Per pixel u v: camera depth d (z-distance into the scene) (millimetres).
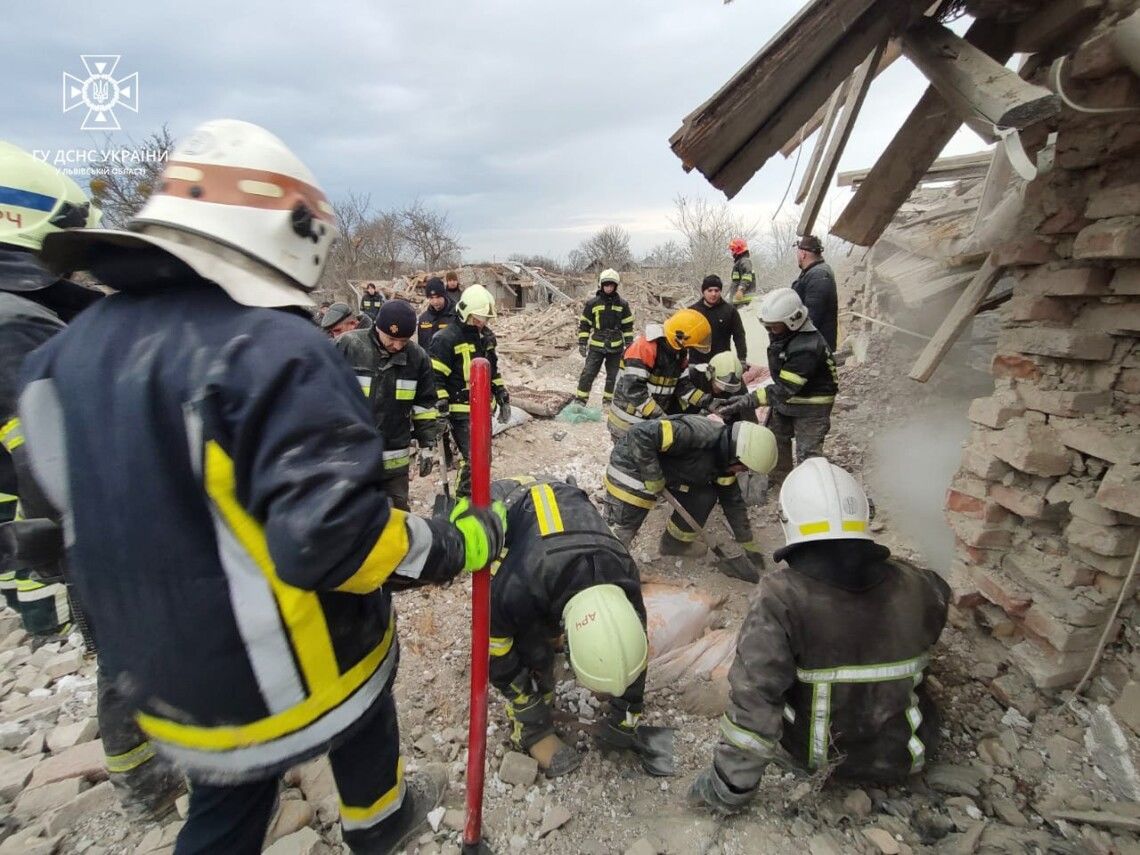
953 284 5121
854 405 5586
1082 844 1894
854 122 2576
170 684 1085
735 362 4398
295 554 963
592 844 1979
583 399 7004
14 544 1497
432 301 6363
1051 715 2336
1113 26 2025
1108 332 2191
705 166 2326
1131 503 2008
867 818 2014
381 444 1085
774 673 1801
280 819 1989
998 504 2568
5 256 1711
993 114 1857
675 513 3713
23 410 1110
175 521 1013
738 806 1963
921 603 1882
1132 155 2061
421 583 1255
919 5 2174
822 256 5031
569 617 1956
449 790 2186
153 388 995
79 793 2145
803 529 1853
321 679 1181
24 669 2855
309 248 1161
